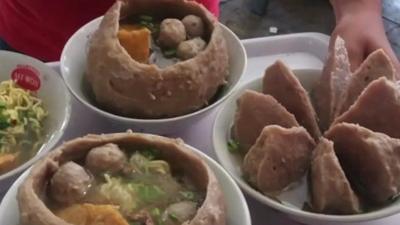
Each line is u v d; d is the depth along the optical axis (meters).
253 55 0.70
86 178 0.47
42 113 0.60
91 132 0.60
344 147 0.51
